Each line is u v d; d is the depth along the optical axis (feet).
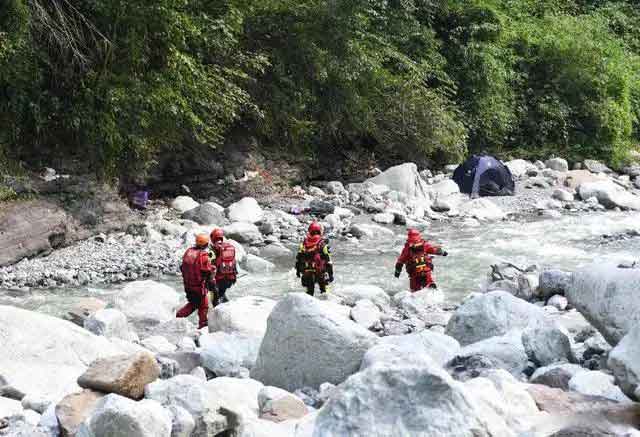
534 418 16.51
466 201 77.51
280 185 76.18
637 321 18.20
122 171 62.54
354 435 13.29
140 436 15.14
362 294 39.17
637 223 66.54
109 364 18.67
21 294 43.57
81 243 54.90
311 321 22.63
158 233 57.77
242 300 33.37
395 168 78.54
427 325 33.76
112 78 58.44
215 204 63.72
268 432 16.65
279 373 22.81
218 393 18.08
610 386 18.65
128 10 57.93
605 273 19.65
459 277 46.39
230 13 65.05
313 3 74.64
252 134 77.05
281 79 74.08
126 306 36.37
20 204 52.42
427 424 13.25
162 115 60.85
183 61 59.21
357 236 61.11
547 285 38.50
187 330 33.81
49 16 56.03
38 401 20.49
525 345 22.94
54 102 56.80
